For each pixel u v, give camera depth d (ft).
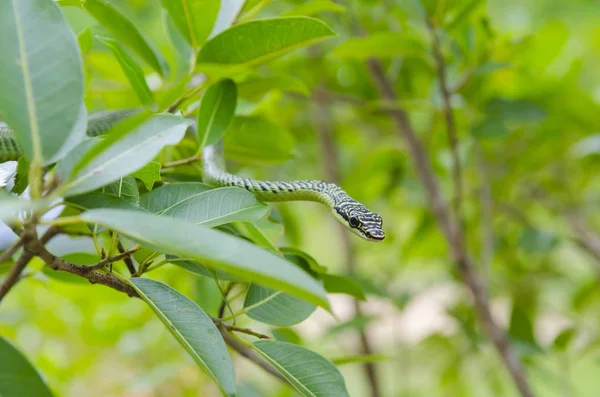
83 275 2.57
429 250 4.50
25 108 2.50
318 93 4.03
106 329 3.73
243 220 2.70
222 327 2.78
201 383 3.66
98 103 3.53
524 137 4.29
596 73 4.89
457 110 3.79
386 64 4.10
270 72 4.01
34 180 2.48
